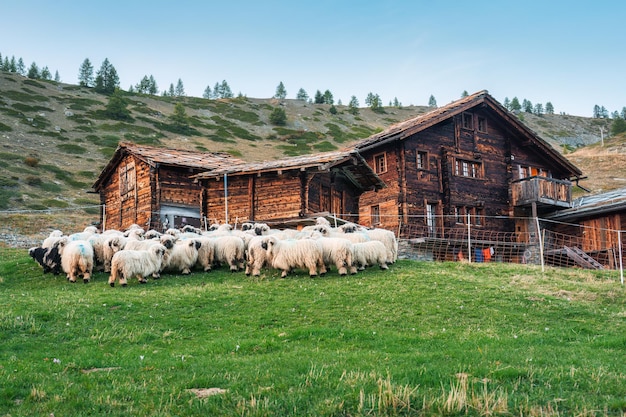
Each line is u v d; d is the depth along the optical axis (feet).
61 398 23.99
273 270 62.13
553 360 30.78
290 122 368.07
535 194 115.44
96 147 246.47
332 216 85.66
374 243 61.41
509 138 125.29
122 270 54.80
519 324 42.93
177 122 310.65
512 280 61.93
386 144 110.83
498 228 118.93
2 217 137.90
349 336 37.70
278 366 29.14
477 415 22.48
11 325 37.91
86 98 333.62
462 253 111.55
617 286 59.52
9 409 22.95
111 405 23.43
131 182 109.29
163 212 101.60
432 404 23.12
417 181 109.09
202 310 44.37
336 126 368.68
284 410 22.97
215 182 96.32
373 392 24.44
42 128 257.34
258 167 90.53
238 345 34.35
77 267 58.23
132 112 319.27
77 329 38.27
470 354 31.83
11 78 333.21
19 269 68.28
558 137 464.65
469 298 49.37
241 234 67.62
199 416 22.41
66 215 152.25
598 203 108.47
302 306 45.80
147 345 35.22
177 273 62.13
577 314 46.70
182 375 27.76
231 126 332.19
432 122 108.37
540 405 23.47
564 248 103.60
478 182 118.01
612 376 27.40
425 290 51.57
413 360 30.45
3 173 182.29
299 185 88.02
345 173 98.27
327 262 59.67
